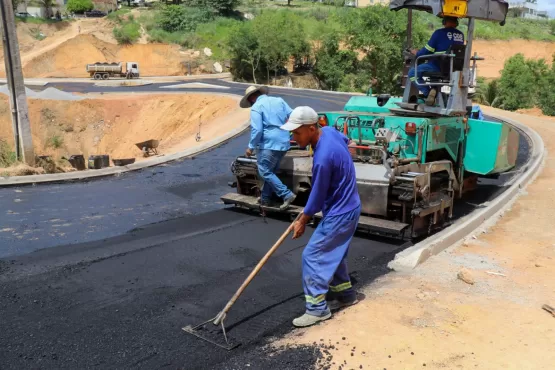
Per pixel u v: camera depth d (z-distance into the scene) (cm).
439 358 358
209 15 6419
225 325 414
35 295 468
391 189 616
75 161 1499
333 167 385
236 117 2352
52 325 412
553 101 3256
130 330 405
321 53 5316
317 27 5491
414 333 393
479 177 1078
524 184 977
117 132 3006
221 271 529
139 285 492
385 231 601
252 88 700
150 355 369
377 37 4391
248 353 371
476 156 794
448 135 731
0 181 906
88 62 5344
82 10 6856
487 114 2303
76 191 895
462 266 541
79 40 5412
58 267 536
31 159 1131
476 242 628
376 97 792
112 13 6291
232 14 6725
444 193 705
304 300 462
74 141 2966
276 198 744
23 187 908
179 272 526
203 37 5956
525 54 7131
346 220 398
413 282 496
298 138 389
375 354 363
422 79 702
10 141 2911
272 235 653
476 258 568
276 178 691
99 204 806
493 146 777
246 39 5100
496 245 618
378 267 544
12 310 438
